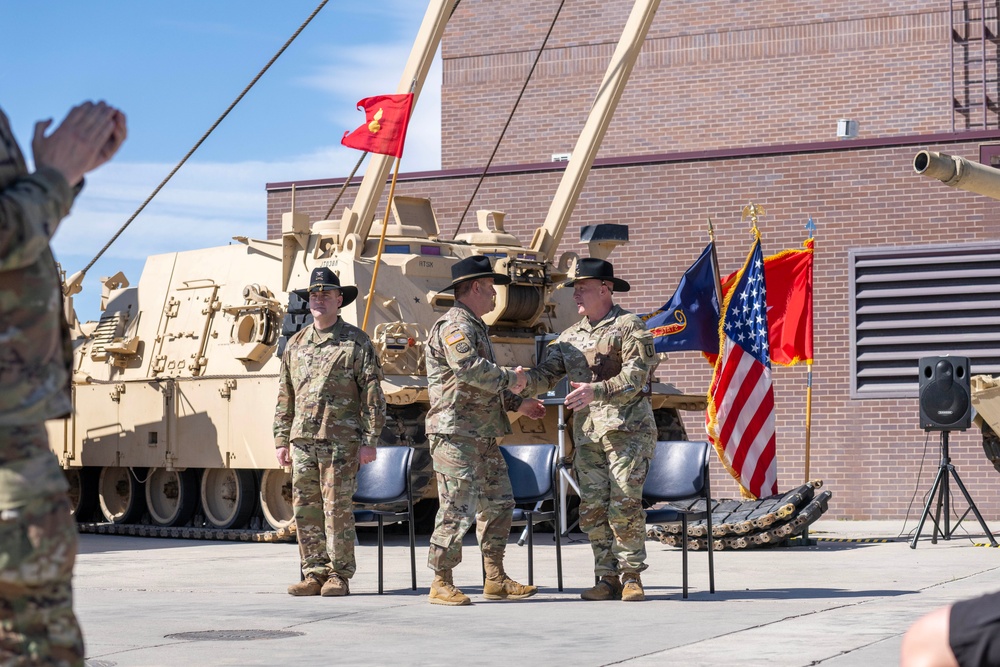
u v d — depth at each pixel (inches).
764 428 594.6
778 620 307.1
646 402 354.3
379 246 579.5
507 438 630.5
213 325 656.4
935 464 746.8
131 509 701.9
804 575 427.5
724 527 535.2
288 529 597.9
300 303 590.2
